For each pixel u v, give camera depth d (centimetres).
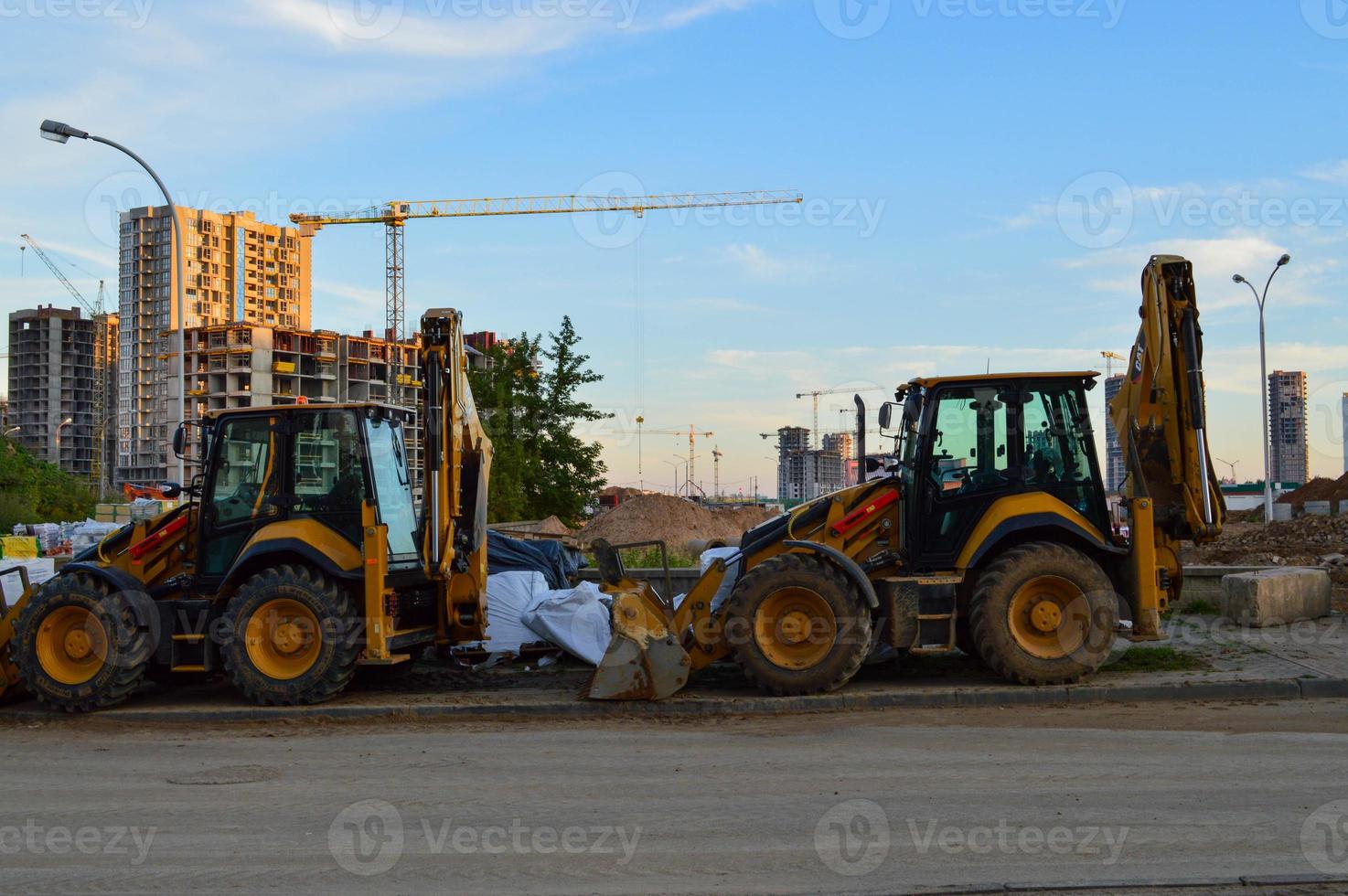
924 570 976
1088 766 686
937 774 677
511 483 2639
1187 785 636
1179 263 995
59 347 12838
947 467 985
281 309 13775
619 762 738
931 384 996
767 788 656
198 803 657
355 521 993
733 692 963
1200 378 975
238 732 882
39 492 5241
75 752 820
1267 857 514
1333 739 745
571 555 1494
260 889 504
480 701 953
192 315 12675
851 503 1006
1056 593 938
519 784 684
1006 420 988
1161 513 991
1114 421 1063
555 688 1020
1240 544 2558
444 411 1017
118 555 1028
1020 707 891
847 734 803
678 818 598
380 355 12062
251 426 1016
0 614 1012
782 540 977
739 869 515
